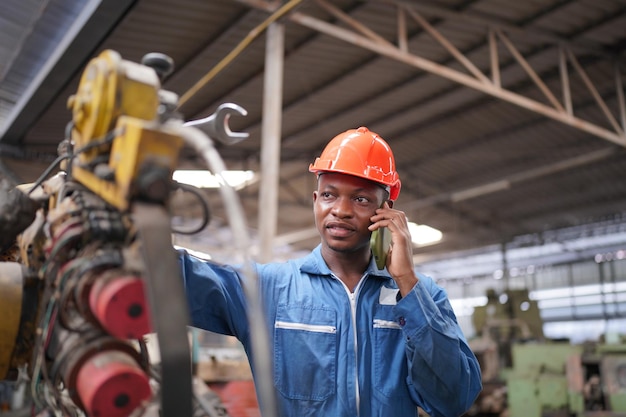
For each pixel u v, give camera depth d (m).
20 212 1.25
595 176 15.32
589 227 18.78
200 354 5.49
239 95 10.89
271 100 6.88
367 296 1.92
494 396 8.85
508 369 9.05
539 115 12.55
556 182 15.97
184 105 11.23
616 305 20.70
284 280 1.93
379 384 1.82
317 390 1.80
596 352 8.45
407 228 1.78
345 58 10.17
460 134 13.76
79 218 1.17
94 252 1.12
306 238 20.95
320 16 8.86
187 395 0.95
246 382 5.18
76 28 7.40
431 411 1.84
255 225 19.41
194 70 9.83
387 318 1.89
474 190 16.03
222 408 1.29
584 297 21.75
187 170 12.88
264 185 6.58
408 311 1.72
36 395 1.21
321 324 1.85
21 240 1.39
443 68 8.70
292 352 1.83
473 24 9.43
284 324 1.85
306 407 1.79
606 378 7.91
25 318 1.26
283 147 14.23
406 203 17.95
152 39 8.73
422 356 1.71
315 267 1.95
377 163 1.92
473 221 19.28
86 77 1.17
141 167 1.01
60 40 8.06
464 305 25.83
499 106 12.30
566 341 9.96
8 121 10.41
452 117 12.83
